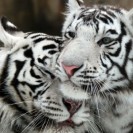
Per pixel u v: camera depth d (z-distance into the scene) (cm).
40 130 771
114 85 801
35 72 751
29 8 1884
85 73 743
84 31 786
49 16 1891
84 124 787
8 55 771
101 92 793
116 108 820
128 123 838
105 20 805
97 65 763
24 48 770
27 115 767
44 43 770
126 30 820
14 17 1872
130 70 812
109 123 825
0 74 764
